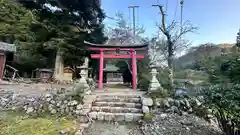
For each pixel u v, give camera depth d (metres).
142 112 4.36
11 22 10.05
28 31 10.02
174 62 9.90
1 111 4.18
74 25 11.84
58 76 10.46
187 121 3.84
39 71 10.80
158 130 3.40
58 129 3.21
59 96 4.84
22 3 10.67
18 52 10.55
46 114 4.15
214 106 2.81
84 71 5.62
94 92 6.04
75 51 11.34
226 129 2.80
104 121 4.15
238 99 2.29
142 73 8.04
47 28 9.80
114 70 10.21
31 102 4.64
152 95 4.87
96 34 13.38
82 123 3.88
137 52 9.68
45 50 11.11
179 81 6.62
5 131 2.97
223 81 2.52
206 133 3.23
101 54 7.89
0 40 10.27
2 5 9.83
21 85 7.56
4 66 9.03
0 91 5.54
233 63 2.38
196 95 4.80
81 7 11.55
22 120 3.63
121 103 4.80
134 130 3.59
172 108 4.45
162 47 12.53
